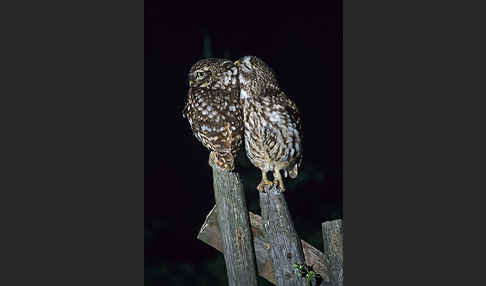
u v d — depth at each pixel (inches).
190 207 544.1
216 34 633.6
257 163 264.8
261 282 393.4
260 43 642.2
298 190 533.0
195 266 475.8
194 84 258.5
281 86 633.0
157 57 612.1
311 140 612.1
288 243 246.2
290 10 650.2
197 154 570.6
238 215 248.7
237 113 252.7
